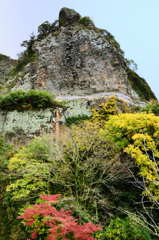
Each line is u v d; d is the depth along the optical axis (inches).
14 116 695.7
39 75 994.1
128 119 305.0
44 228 218.4
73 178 303.4
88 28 1099.9
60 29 1179.9
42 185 274.7
